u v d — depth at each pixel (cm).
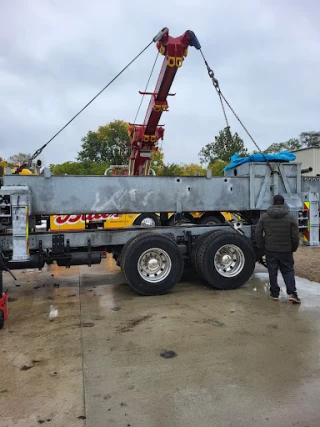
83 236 611
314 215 689
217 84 725
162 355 371
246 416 265
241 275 639
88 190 604
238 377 322
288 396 290
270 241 553
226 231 642
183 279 728
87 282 725
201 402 283
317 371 331
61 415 270
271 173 695
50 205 587
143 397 292
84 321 483
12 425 258
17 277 780
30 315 512
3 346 402
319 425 254
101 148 4938
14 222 525
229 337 415
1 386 314
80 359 365
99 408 278
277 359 357
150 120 1016
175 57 824
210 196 667
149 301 574
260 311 511
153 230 648
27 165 649
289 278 547
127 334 432
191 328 448
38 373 337
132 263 591
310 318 478
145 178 632
